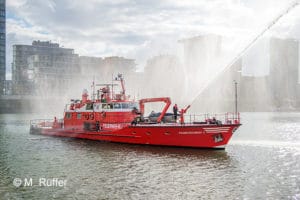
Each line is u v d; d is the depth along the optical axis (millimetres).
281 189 21484
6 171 26609
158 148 36219
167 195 20438
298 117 127125
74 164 28984
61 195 20656
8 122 89875
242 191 21109
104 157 31875
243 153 33281
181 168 27047
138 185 22469
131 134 38781
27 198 20234
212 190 21312
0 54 170375
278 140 44531
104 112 42188
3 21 169000
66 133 47812
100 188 21875
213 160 29984
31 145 40656
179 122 38188
